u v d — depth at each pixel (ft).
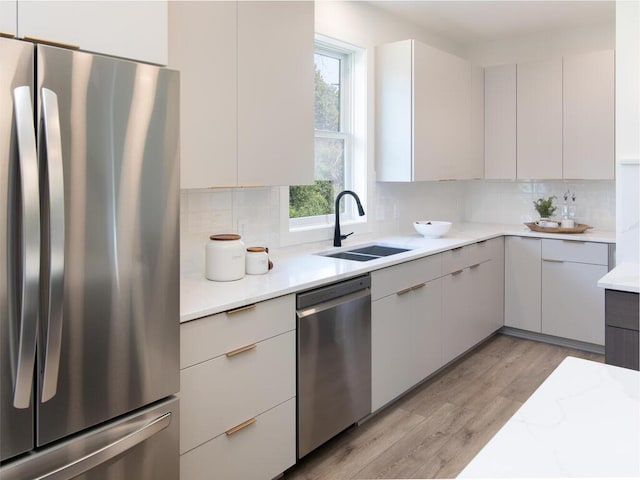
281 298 7.20
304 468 7.90
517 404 10.00
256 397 6.89
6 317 4.15
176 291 5.48
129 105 4.91
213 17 7.30
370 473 7.77
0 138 4.06
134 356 5.11
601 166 12.85
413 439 8.73
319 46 11.35
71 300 4.56
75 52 4.48
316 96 11.35
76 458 4.71
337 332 8.18
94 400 4.79
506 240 13.89
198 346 6.09
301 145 8.90
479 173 14.51
